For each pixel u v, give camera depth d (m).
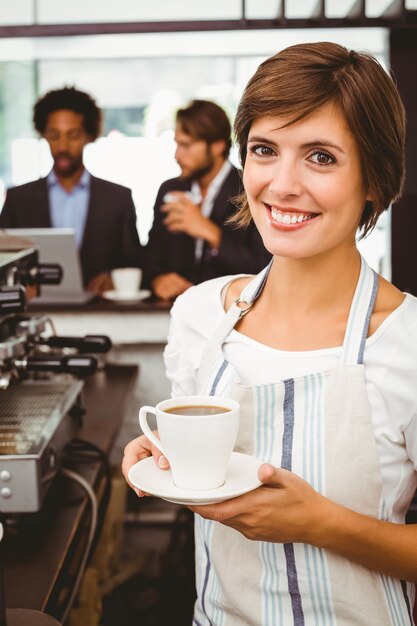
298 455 0.92
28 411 1.52
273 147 0.87
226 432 0.79
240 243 3.15
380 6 3.99
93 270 3.69
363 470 0.91
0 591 0.87
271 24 2.79
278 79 0.85
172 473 0.83
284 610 0.94
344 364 0.92
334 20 2.73
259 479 0.82
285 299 0.98
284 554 0.92
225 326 1.02
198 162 3.25
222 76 5.05
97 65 5.08
